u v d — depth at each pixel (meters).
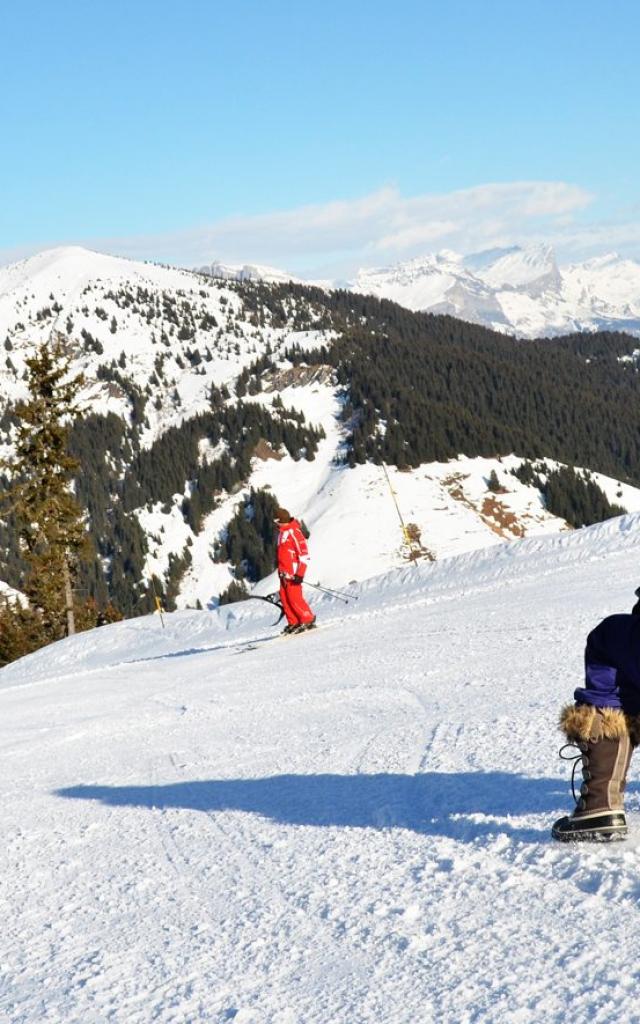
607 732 3.34
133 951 3.13
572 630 9.91
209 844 4.31
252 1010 2.53
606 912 2.75
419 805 4.34
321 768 5.49
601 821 3.33
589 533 19.81
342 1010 2.45
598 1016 2.18
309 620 15.21
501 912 2.91
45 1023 2.66
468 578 18.81
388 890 3.29
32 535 44.00
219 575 197.00
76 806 5.59
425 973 2.59
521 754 5.00
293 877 3.63
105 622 52.22
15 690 15.97
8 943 3.41
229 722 7.84
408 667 9.20
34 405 43.34
